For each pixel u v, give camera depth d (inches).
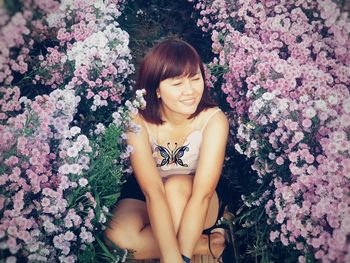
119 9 139.5
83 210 88.0
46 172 88.4
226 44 116.3
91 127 110.4
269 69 102.7
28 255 80.1
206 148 93.0
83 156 86.4
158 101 93.5
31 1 101.8
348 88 98.0
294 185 86.0
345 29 101.0
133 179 105.0
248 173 114.9
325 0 103.4
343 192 79.8
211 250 97.9
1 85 98.0
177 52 87.0
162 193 90.9
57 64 109.4
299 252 88.4
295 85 96.7
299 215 84.0
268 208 92.4
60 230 84.0
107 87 111.1
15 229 77.7
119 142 92.8
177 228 90.4
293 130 93.7
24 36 106.3
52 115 89.5
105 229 94.3
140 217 95.1
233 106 114.4
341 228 76.4
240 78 113.7
